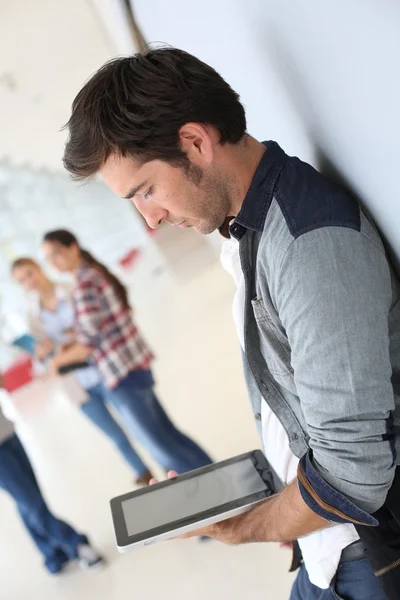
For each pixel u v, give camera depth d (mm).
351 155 875
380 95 664
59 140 7055
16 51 4699
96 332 2494
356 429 856
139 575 2570
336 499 907
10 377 5188
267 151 961
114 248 8461
